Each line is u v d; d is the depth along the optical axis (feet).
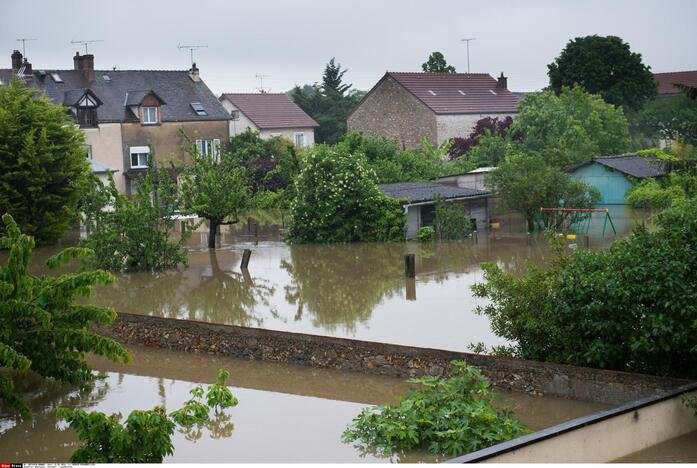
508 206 133.59
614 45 237.66
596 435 39.32
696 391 44.27
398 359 58.65
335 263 108.06
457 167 177.88
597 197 136.67
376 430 46.44
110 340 53.78
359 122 228.63
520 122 195.72
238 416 52.60
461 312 75.97
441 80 228.84
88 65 192.44
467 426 44.14
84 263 103.09
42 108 132.67
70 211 109.40
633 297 48.37
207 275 101.35
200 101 200.85
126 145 185.16
